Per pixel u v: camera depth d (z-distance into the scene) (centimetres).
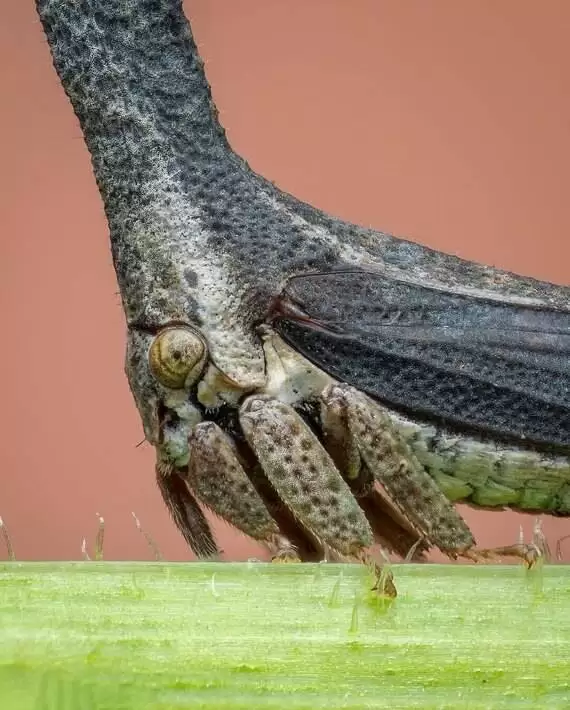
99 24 9
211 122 9
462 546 9
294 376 9
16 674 9
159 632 9
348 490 9
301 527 9
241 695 9
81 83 9
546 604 9
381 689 9
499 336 9
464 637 9
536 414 9
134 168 9
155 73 9
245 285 9
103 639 9
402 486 9
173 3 9
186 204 9
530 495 9
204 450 9
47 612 9
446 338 9
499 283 9
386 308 9
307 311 9
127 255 9
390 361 9
